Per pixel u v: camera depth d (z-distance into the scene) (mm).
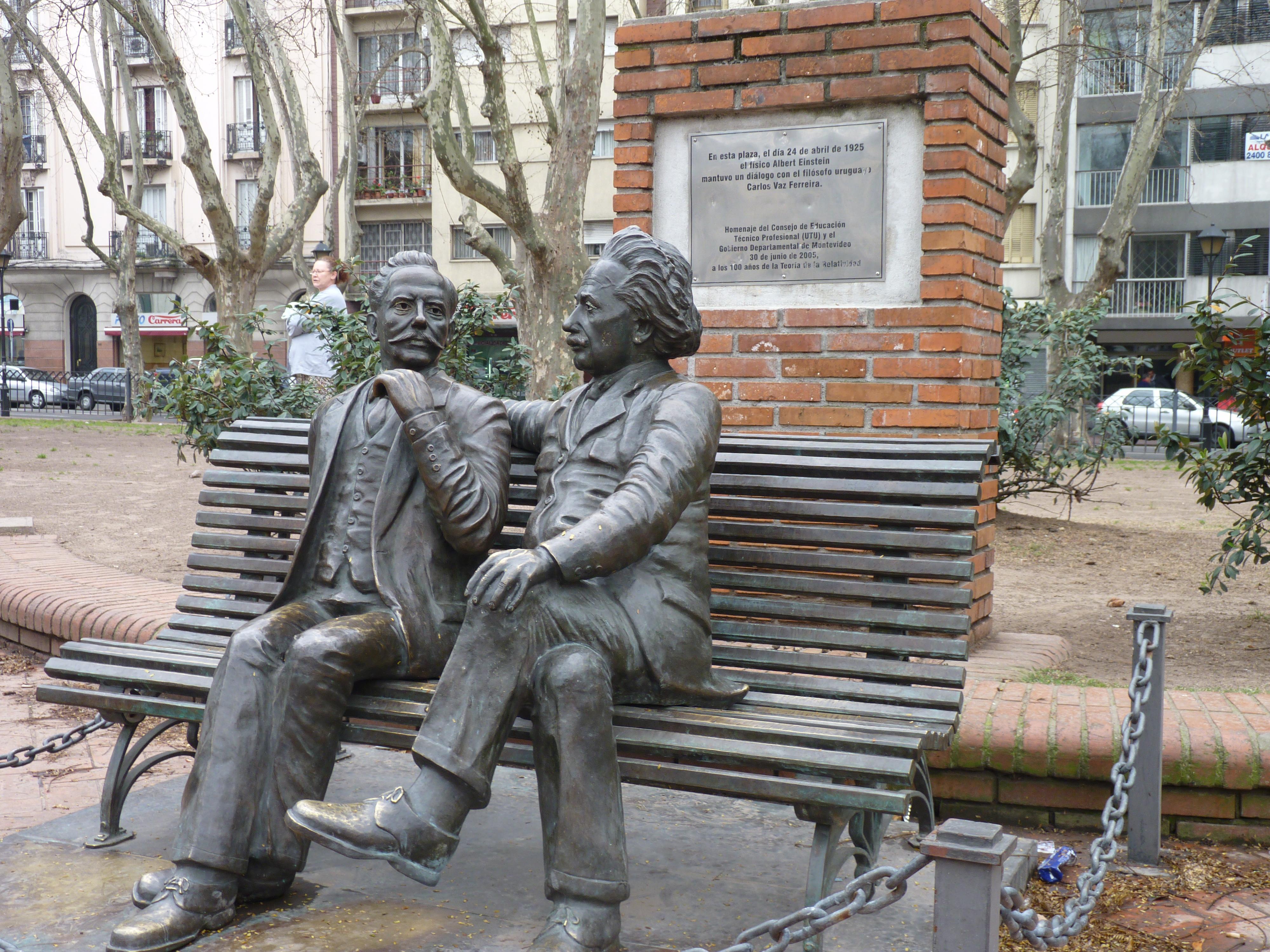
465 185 14016
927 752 3006
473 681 2502
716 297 5352
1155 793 3383
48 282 41781
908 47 4918
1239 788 3477
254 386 7949
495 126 13930
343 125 34812
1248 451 5484
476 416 3076
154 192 39719
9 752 4422
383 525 2990
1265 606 6883
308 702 2693
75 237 41250
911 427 4961
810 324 5109
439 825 2428
